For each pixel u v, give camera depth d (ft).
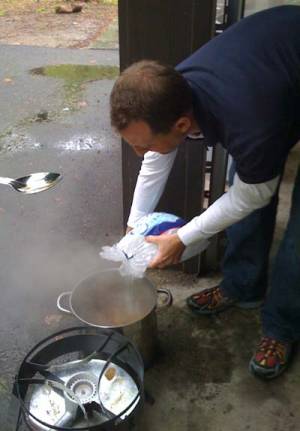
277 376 4.96
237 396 4.80
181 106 3.24
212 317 5.62
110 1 20.63
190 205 5.58
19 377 3.99
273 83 3.25
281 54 3.35
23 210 7.55
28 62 13.98
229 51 3.39
